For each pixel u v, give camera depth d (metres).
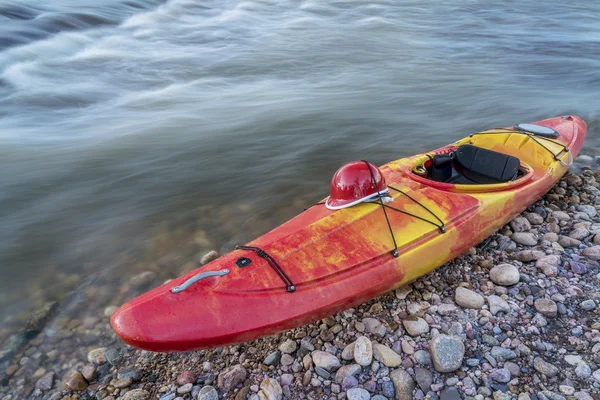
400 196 4.11
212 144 8.00
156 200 6.34
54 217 6.06
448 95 10.07
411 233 3.79
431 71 11.81
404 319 3.60
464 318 3.59
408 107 9.45
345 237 3.69
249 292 3.25
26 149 7.98
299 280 3.36
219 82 11.30
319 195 6.21
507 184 4.35
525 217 4.91
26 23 13.49
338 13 18.84
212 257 4.92
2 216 6.16
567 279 3.95
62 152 7.88
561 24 16.20
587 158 6.48
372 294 3.59
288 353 3.44
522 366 3.18
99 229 5.75
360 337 3.41
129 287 4.59
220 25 16.48
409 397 3.03
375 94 10.26
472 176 4.84
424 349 3.34
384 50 13.85
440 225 3.88
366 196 3.92
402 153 7.40
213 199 6.28
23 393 3.47
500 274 3.94
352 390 3.06
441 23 17.20
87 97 10.19
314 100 9.96
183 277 3.38
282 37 15.30
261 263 3.44
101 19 15.33
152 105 9.88
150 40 14.38
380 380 3.15
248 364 3.41
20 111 9.38
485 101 9.59
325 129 8.41
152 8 17.59
